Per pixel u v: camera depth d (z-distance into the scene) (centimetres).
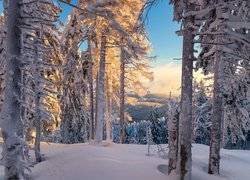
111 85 2728
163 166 1203
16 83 805
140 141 4794
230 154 1864
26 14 829
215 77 1286
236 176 1277
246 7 1050
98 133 1873
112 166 1116
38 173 1136
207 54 1335
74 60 1964
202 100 4197
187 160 1023
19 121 805
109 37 1900
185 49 1044
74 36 1888
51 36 1773
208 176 1191
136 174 1060
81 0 1780
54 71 1953
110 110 2897
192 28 1035
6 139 789
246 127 2317
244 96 1764
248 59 1282
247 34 1196
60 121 2208
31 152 1600
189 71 1038
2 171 1218
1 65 1476
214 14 1228
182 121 1034
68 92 2056
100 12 1714
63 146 1814
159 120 4647
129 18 1881
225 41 1263
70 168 1119
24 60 821
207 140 4278
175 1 1047
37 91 1362
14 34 807
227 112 2417
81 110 2216
